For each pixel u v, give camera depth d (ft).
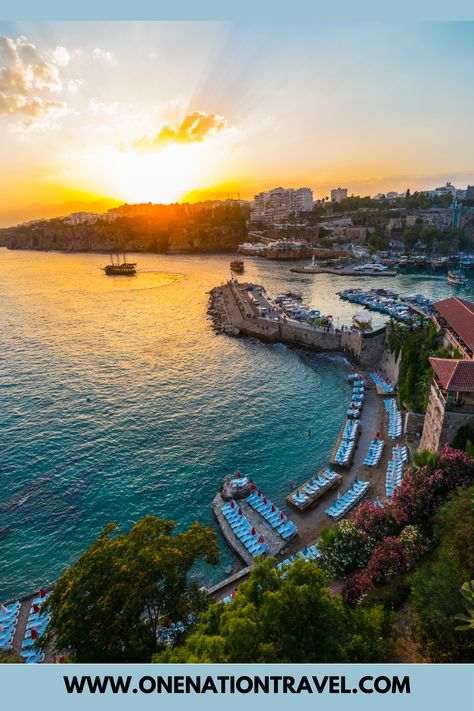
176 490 152.35
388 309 392.68
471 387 124.98
